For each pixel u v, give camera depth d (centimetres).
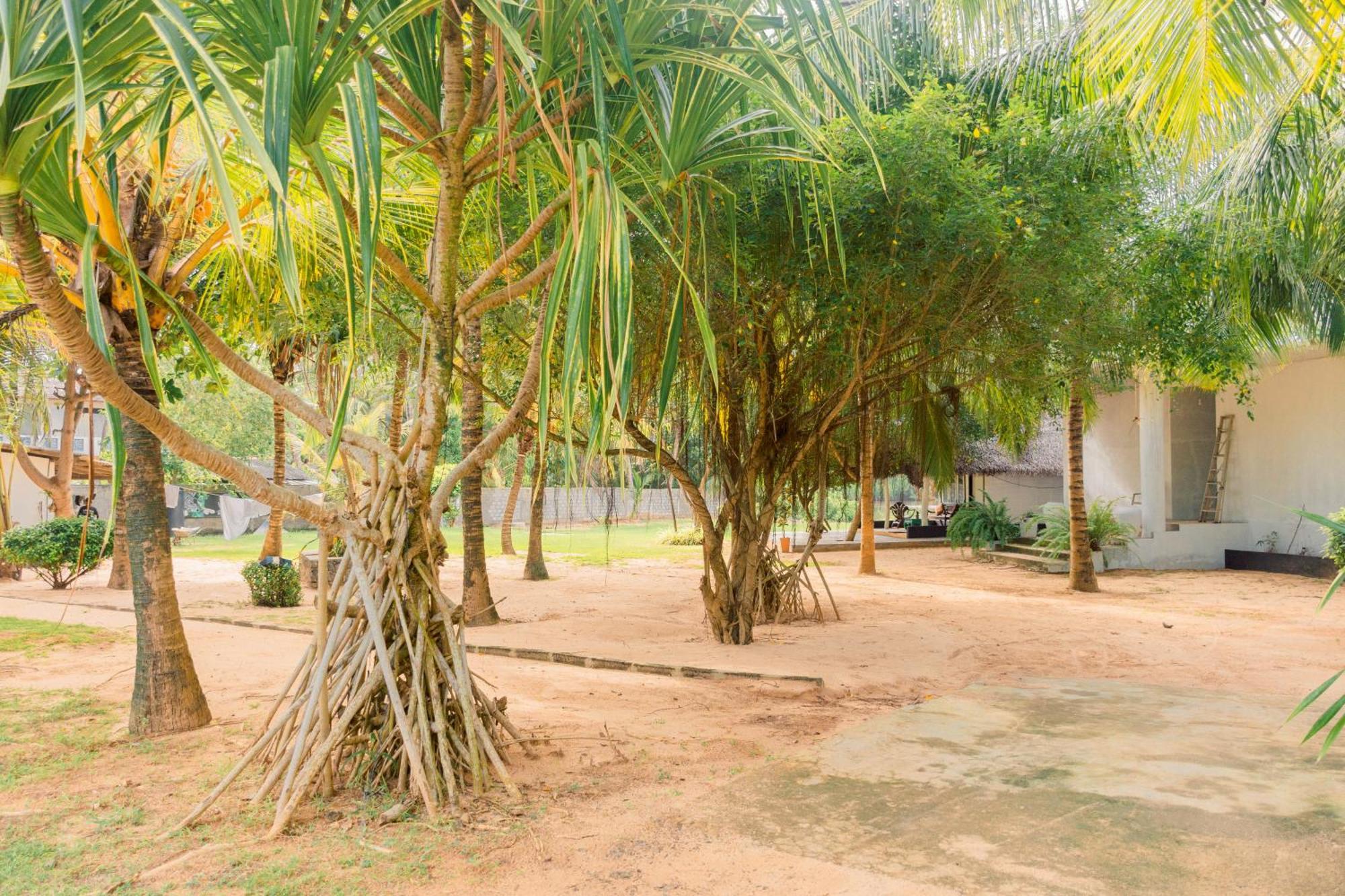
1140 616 1031
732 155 424
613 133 421
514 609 1091
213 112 395
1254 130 855
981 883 312
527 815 376
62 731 497
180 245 560
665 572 1592
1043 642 855
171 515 2839
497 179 428
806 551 1009
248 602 1135
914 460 1706
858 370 757
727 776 438
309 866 319
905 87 583
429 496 427
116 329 472
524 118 414
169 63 282
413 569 417
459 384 1070
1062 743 502
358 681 402
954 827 368
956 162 634
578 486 764
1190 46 447
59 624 889
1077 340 793
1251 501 1608
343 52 282
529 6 345
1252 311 1207
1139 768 454
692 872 322
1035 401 1263
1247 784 427
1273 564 1503
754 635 889
